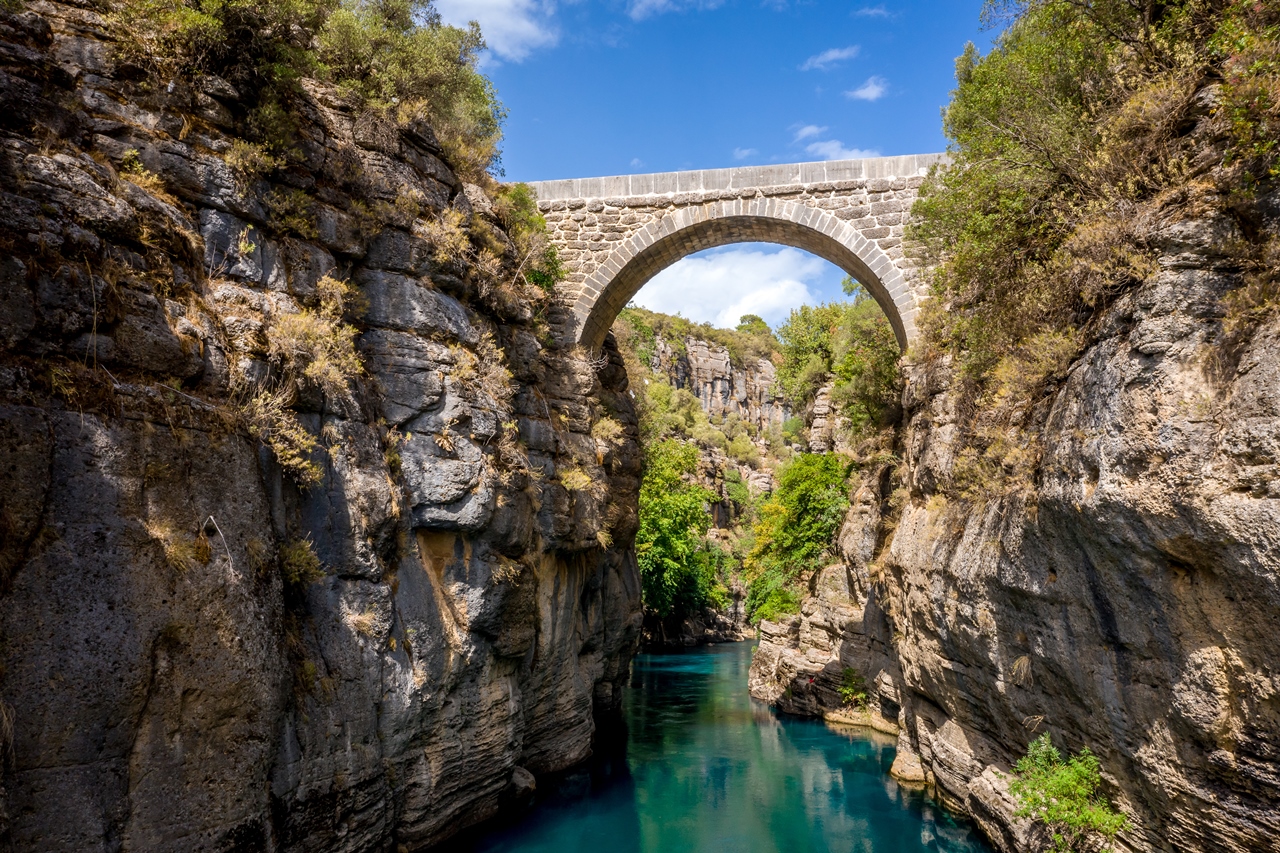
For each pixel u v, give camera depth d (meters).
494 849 14.12
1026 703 12.34
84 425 7.64
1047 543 10.70
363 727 10.73
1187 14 10.12
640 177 21.45
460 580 13.23
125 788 7.43
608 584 23.81
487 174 17.52
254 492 9.24
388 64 14.28
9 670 6.81
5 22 8.80
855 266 21.25
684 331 102.75
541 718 17.67
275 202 11.11
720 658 45.31
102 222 8.33
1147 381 8.68
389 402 12.48
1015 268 12.81
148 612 7.73
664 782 19.19
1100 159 10.84
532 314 17.77
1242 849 8.28
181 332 8.84
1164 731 9.04
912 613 17.09
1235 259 8.37
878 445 24.16
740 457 82.31
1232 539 7.60
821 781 19.16
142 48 9.91
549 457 17.08
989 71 14.48
